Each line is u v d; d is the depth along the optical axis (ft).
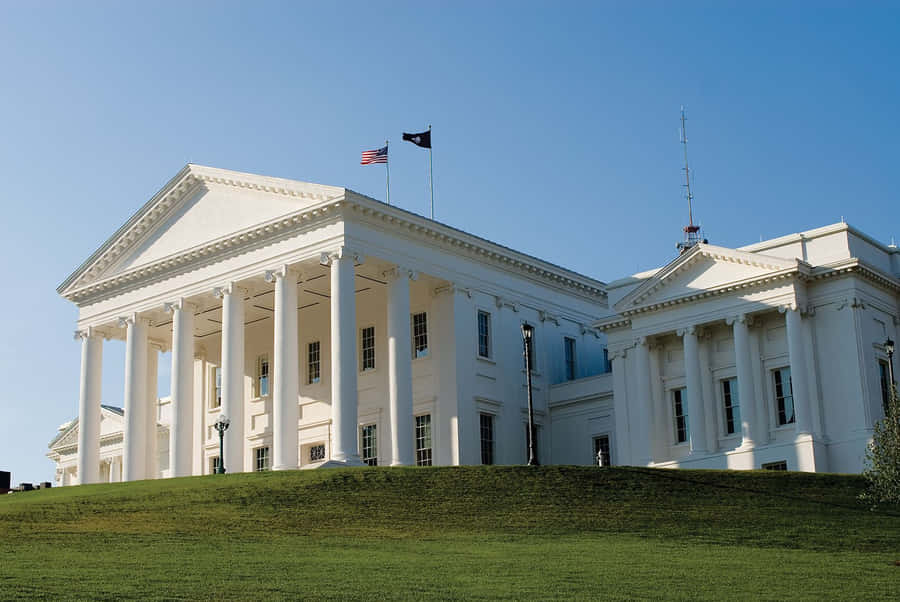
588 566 102.58
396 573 96.32
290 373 199.41
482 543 119.44
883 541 126.62
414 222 207.92
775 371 206.49
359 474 155.02
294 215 202.18
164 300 225.35
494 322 226.99
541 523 132.36
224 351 210.79
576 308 250.78
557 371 241.76
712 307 211.82
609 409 229.66
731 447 209.46
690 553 113.80
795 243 209.15
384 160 217.36
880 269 204.85
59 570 94.79
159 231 231.91
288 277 204.85
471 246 220.84
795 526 133.39
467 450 213.66
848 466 192.85
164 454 295.48
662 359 222.48
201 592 84.94
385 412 223.30
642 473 157.58
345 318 194.08
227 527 126.41
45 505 140.46
